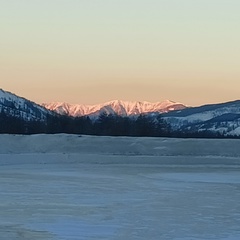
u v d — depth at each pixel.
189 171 45.62
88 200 26.23
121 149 65.00
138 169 47.66
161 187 32.44
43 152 62.78
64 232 18.33
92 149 64.56
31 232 18.28
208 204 25.28
